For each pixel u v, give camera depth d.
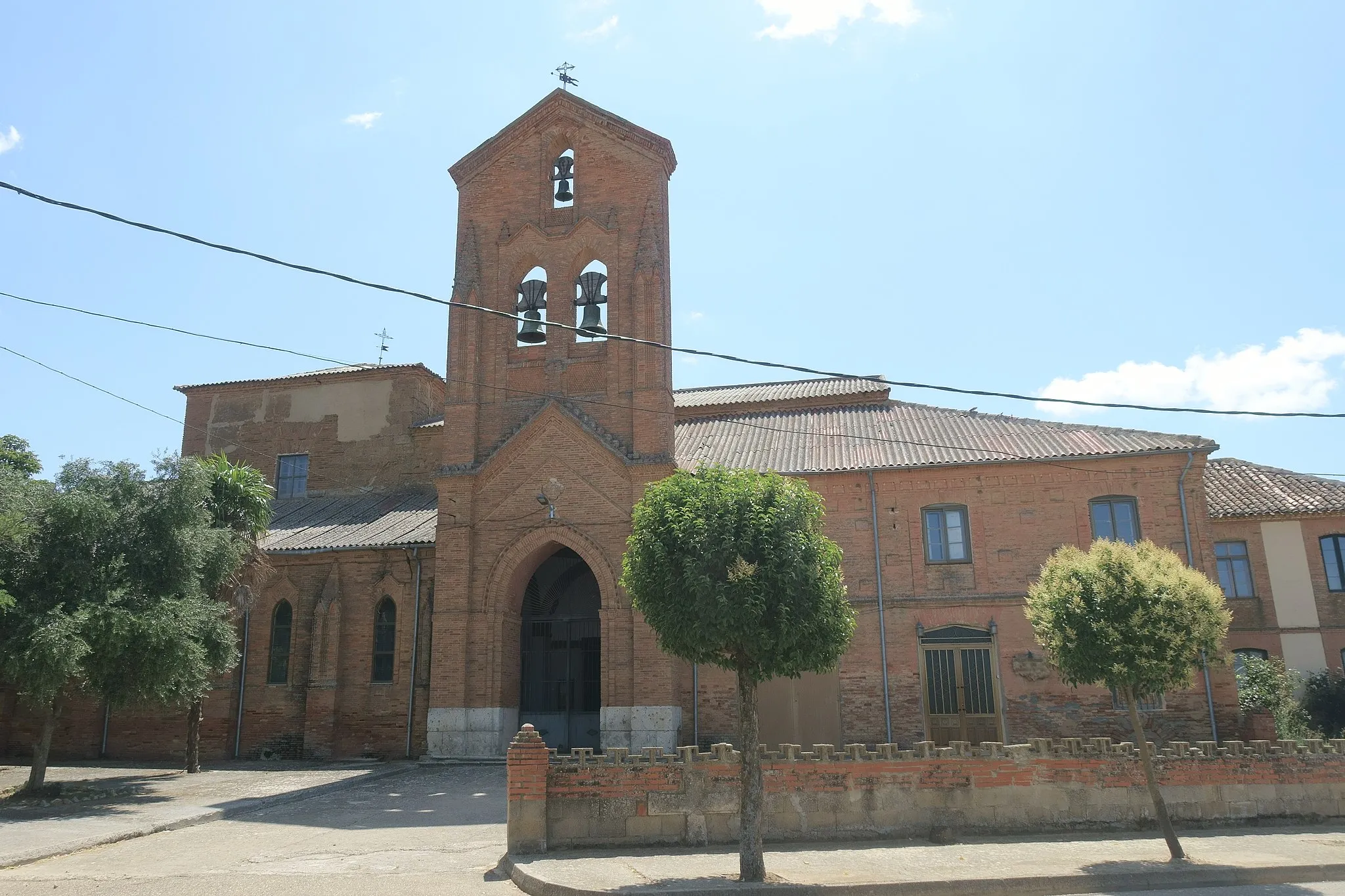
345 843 15.88
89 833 16.45
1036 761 15.55
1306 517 35.06
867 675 27.08
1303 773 16.02
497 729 26.80
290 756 30.52
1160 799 13.50
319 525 34.94
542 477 28.02
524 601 30.00
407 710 29.91
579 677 29.45
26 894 12.23
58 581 21.16
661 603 13.64
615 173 30.14
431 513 34.25
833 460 29.38
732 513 13.57
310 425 40.28
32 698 20.95
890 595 27.50
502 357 29.56
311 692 30.34
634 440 27.70
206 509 25.03
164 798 21.22
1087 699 26.20
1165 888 12.23
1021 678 26.52
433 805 19.91
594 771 14.60
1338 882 12.34
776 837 14.71
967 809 15.26
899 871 12.63
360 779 23.83
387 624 31.08
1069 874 12.33
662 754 14.81
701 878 12.29
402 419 39.44
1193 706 25.92
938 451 29.05
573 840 14.33
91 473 22.77
